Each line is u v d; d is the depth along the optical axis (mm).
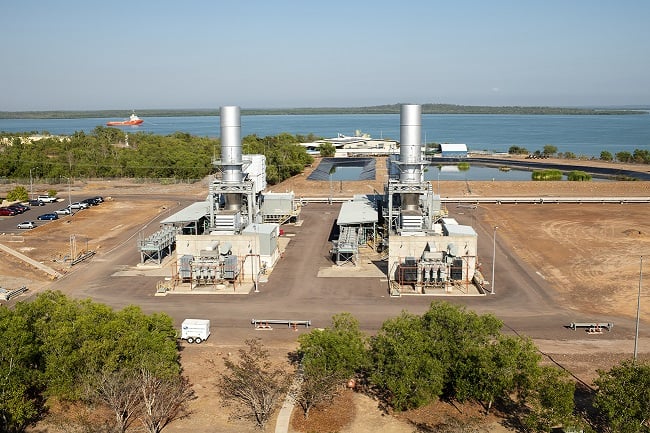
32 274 68000
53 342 35844
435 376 34562
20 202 118000
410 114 73750
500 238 84312
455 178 165375
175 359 42062
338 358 36312
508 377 34062
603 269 68125
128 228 94125
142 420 35406
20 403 33094
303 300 59156
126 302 59031
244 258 66875
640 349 46125
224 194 77562
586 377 41219
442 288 62188
